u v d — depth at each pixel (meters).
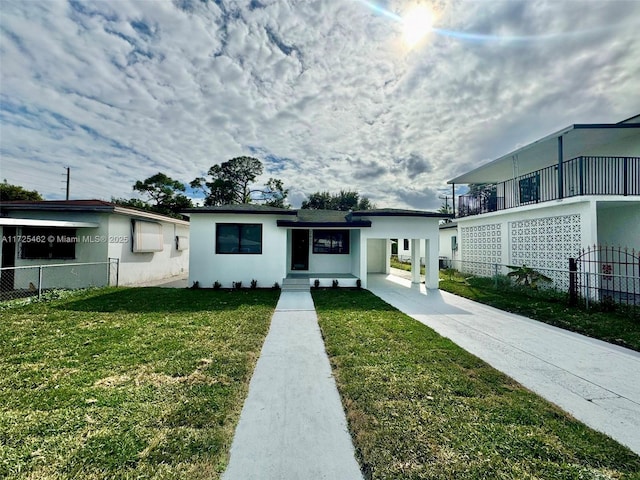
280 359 4.55
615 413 3.14
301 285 11.69
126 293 9.89
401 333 5.81
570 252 9.94
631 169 10.07
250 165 39.22
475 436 2.69
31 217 11.34
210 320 6.58
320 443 2.62
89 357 4.39
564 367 4.36
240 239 11.65
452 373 4.04
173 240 16.83
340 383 3.73
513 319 7.14
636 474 2.26
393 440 2.63
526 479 2.20
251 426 2.86
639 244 10.19
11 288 11.06
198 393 3.39
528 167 14.13
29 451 2.40
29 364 4.12
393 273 17.36
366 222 11.60
